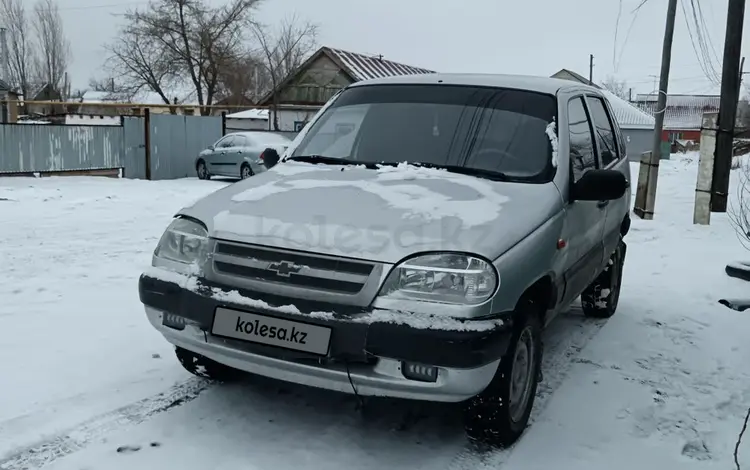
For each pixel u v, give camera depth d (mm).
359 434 3639
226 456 3355
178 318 3537
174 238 3625
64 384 4078
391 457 3420
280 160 4637
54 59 52438
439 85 4727
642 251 8969
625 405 4180
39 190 14211
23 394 3914
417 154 4234
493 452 3508
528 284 3398
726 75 11945
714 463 3566
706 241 9672
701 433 3895
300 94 36531
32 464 3217
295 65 41125
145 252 7871
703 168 10898
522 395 3658
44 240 8406
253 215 3457
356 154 4391
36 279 6480
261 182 3988
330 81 36000
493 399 3381
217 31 38844
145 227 9633
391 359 3066
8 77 45281
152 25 38719
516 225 3428
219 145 20094
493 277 3133
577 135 4605
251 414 3814
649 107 73312
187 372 4344
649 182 11578
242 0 39281
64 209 11281
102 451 3357
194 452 3381
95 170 18922
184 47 39094
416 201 3523
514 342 3410
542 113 4355
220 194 3842
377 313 3057
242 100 40625
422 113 4516
